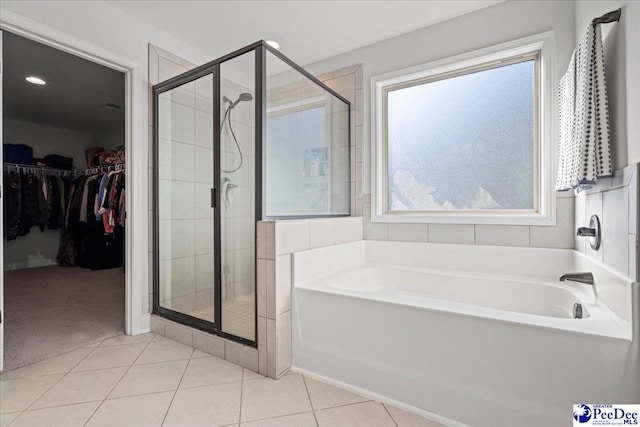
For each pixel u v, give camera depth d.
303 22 2.36
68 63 2.85
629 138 1.21
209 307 2.04
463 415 1.33
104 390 1.58
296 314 1.80
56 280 3.94
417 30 2.46
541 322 1.22
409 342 1.45
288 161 2.07
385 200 2.69
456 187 2.42
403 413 1.43
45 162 4.76
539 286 1.89
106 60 2.13
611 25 1.39
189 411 1.42
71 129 5.11
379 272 2.41
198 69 2.16
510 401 1.24
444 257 2.35
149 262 2.39
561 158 1.76
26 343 2.10
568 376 1.15
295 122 2.13
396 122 2.66
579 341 1.13
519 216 2.11
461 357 1.34
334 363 1.66
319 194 2.39
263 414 1.41
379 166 2.65
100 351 2.02
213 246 2.05
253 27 2.41
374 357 1.54
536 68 2.13
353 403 1.50
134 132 2.29
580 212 1.82
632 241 1.11
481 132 2.33
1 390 1.58
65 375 1.72
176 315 2.23
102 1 2.09
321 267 2.07
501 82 2.26
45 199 4.69
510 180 2.23
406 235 2.51
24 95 3.63
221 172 2.03
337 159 2.62
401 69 2.52
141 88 2.33
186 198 2.23
